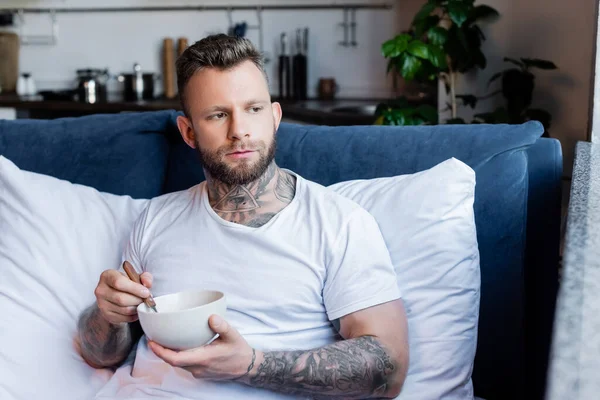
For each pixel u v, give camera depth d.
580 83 2.65
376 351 1.22
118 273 1.21
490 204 1.50
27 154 1.89
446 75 3.14
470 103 3.04
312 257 1.33
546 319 1.55
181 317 1.06
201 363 1.12
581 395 0.49
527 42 2.89
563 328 0.59
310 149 1.67
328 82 4.39
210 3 4.58
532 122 1.58
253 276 1.33
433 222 1.39
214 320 1.09
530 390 1.56
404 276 1.38
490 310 1.49
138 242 1.49
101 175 1.84
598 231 0.85
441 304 1.37
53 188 1.67
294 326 1.32
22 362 1.43
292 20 4.52
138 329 1.46
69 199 1.67
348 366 1.19
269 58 4.59
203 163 1.38
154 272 1.42
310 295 1.32
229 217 1.38
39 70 4.79
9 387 1.40
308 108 3.62
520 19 2.91
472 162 1.53
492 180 1.51
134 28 4.68
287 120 3.79
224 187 1.38
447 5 2.82
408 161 1.58
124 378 1.37
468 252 1.39
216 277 1.35
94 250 1.61
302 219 1.36
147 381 1.33
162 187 1.86
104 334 1.37
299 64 4.38
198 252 1.38
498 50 3.04
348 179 1.61
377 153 1.61
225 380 1.24
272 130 1.37
